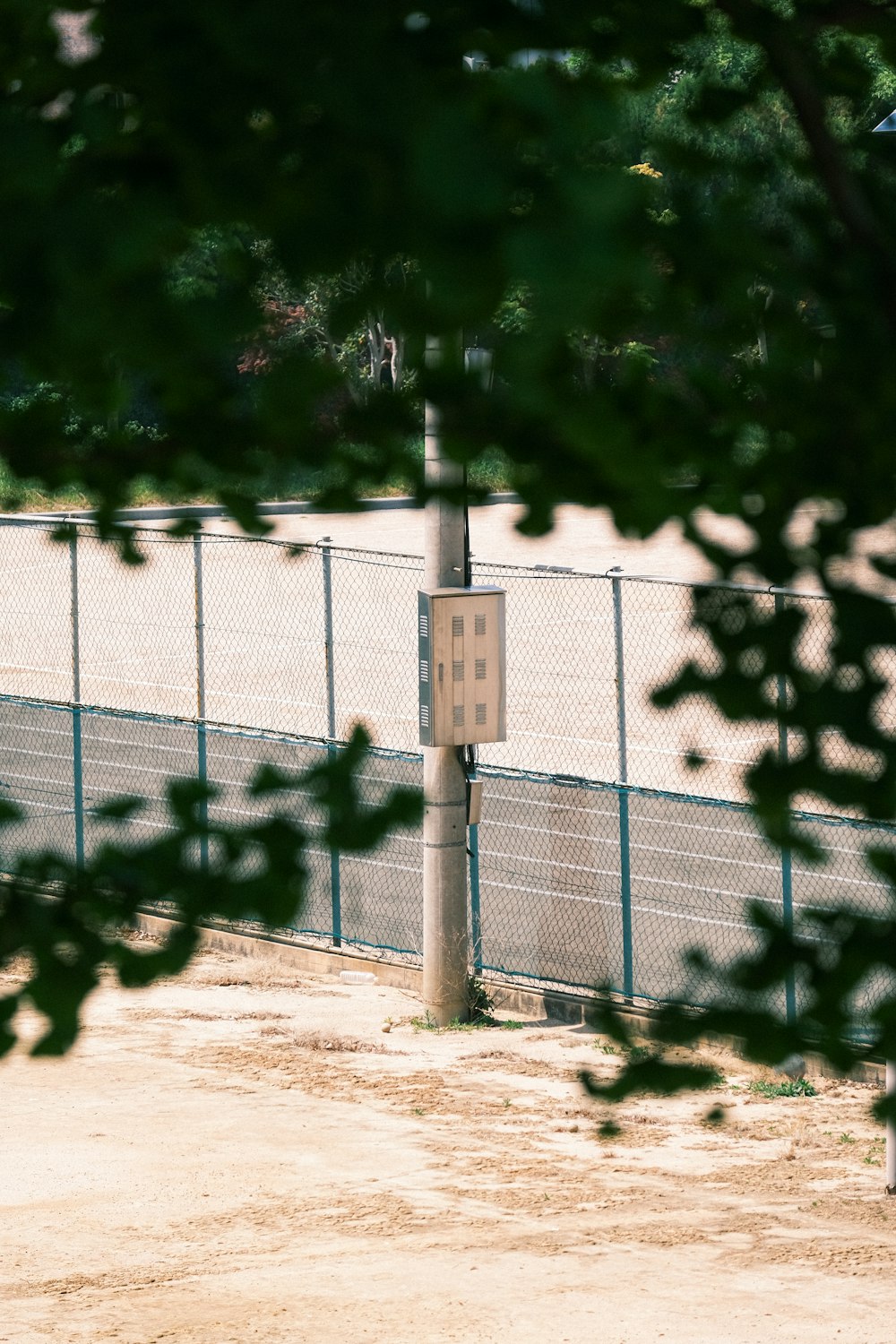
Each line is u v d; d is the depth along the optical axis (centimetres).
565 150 510
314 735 9100
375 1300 3378
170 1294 3434
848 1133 4369
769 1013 739
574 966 5475
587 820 6975
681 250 626
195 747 8506
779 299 654
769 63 690
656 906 5928
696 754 795
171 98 554
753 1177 4091
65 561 14050
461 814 5347
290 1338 3191
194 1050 5144
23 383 610
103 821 662
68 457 662
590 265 499
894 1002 730
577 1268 3541
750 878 6109
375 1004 5572
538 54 592
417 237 515
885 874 746
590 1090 752
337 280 568
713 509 676
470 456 629
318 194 543
